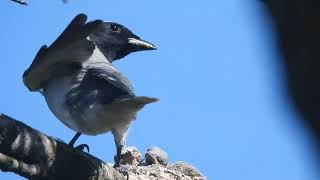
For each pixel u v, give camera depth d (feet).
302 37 6.46
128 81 37.40
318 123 6.28
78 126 37.32
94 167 30.35
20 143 26.86
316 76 6.37
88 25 32.83
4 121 26.55
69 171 29.17
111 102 35.09
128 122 36.19
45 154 27.96
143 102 34.50
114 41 45.60
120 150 36.73
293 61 6.45
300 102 6.37
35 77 38.04
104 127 36.58
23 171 26.91
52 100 38.19
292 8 6.51
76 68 37.40
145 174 40.47
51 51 35.29
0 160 25.93
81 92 36.81
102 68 37.14
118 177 32.45
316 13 6.44
